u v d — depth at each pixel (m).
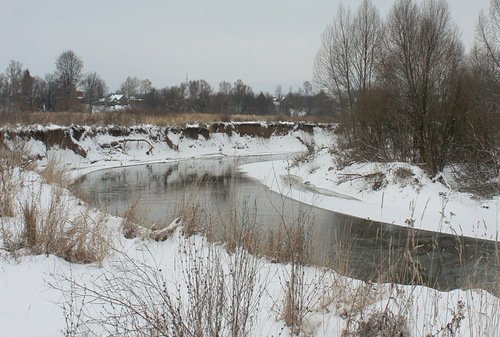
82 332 3.60
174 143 32.97
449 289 6.86
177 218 7.57
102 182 18.98
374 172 16.33
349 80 24.64
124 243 6.60
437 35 16.30
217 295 3.67
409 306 4.00
